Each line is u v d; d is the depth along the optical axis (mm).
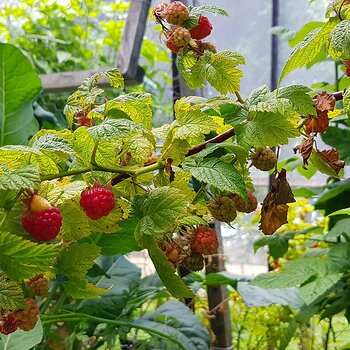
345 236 559
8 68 527
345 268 492
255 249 602
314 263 501
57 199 235
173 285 254
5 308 226
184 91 576
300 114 274
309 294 460
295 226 694
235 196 275
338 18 269
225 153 317
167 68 950
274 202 277
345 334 747
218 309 598
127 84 711
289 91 269
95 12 932
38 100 768
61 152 256
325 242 603
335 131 525
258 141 266
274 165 282
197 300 653
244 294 531
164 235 263
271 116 266
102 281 575
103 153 253
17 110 551
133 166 274
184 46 290
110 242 440
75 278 257
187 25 291
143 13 694
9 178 217
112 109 279
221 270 615
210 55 290
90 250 251
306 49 274
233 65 288
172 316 534
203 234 266
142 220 252
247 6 706
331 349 713
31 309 251
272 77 728
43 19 943
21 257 216
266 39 715
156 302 734
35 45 918
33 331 391
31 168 221
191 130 256
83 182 245
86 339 502
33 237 226
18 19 960
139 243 256
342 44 245
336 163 292
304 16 703
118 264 607
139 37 693
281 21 706
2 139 553
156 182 274
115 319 539
